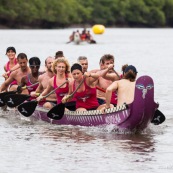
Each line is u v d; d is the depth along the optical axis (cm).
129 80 2908
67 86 3127
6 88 3759
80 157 2403
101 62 3161
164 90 4481
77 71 3003
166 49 10894
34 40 13412
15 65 3916
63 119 3144
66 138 2761
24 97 3444
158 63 7300
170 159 2380
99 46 11669
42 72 3541
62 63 3136
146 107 2770
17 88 3494
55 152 2483
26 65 3638
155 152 2492
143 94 2753
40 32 19975
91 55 8638
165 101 3931
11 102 3500
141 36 18488
